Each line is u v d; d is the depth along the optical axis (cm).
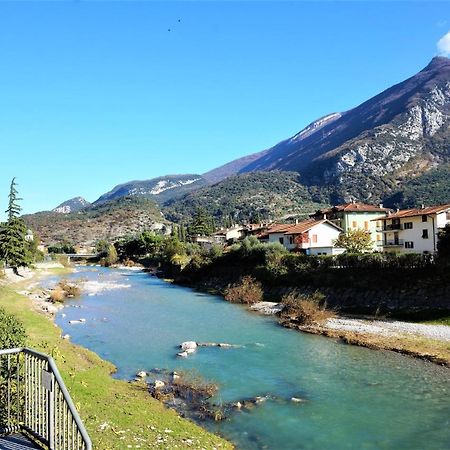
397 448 1666
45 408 1133
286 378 2545
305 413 2014
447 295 4294
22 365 1325
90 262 16950
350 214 9112
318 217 9812
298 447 1680
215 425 1880
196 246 12744
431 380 2488
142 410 1897
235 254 7712
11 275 8556
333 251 7931
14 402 1273
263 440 1739
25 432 1166
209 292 6950
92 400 1909
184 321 4416
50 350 2520
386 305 4597
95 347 3281
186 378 2481
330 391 2312
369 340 3456
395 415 1981
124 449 1437
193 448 1555
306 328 3984
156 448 1494
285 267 6206
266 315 4778
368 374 2616
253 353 3120
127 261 14550
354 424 1889
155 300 6047
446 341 3375
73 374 2217
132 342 3453
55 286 7506
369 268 5191
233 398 2214
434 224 6825
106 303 5741
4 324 1428
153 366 2788
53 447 1042
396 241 7506
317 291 5278
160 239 15462
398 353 3108
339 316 4525
